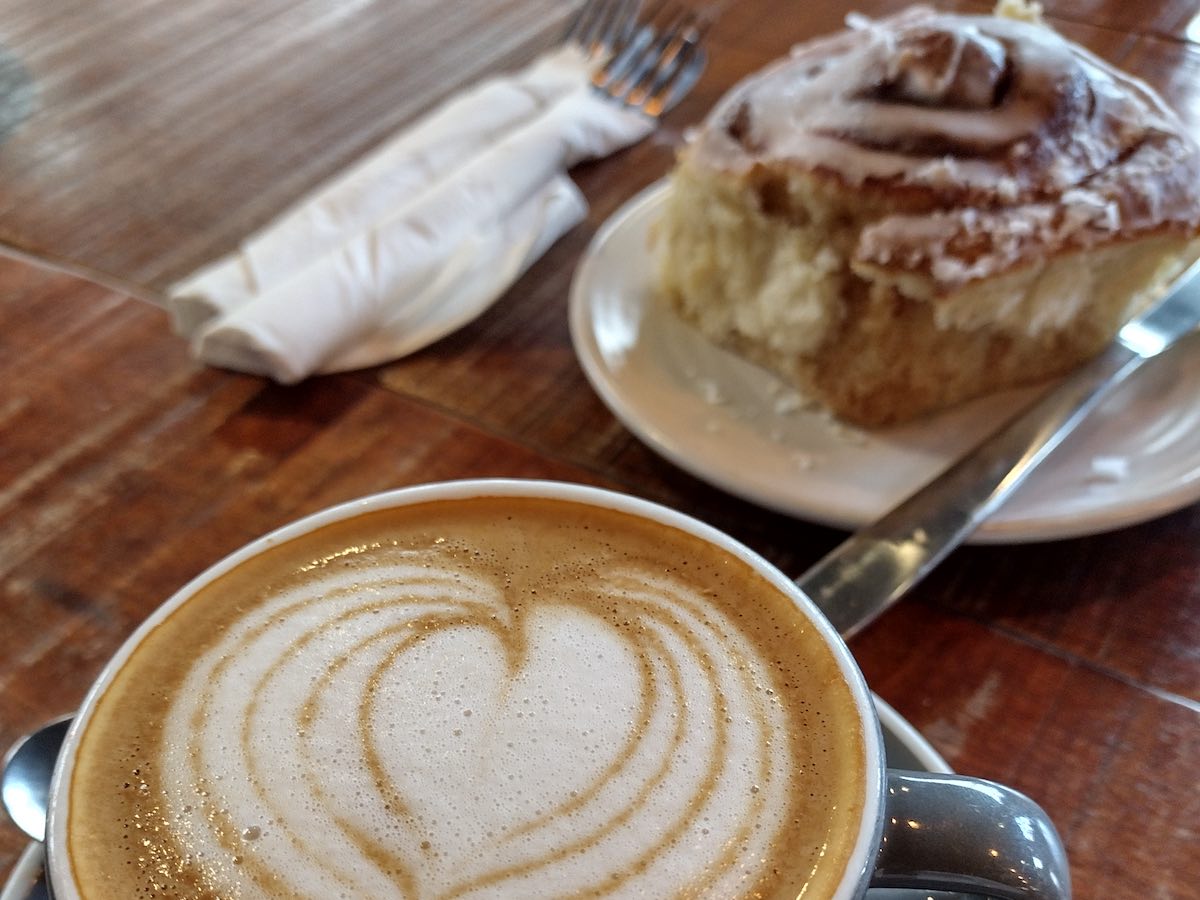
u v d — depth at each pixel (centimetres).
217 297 22
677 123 31
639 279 23
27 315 23
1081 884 13
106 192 27
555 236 26
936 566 17
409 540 14
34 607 16
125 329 23
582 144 28
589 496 14
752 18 36
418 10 38
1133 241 20
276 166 29
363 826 11
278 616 13
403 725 12
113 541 18
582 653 12
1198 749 14
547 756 11
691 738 12
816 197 20
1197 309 21
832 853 10
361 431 20
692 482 19
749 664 12
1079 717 15
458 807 11
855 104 21
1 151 29
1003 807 10
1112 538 18
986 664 16
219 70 33
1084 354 22
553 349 23
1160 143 21
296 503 18
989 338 20
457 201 24
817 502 17
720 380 21
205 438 20
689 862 10
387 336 22
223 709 12
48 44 35
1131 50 33
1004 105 21
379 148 29
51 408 20
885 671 16
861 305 20
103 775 11
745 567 13
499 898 10
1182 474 18
